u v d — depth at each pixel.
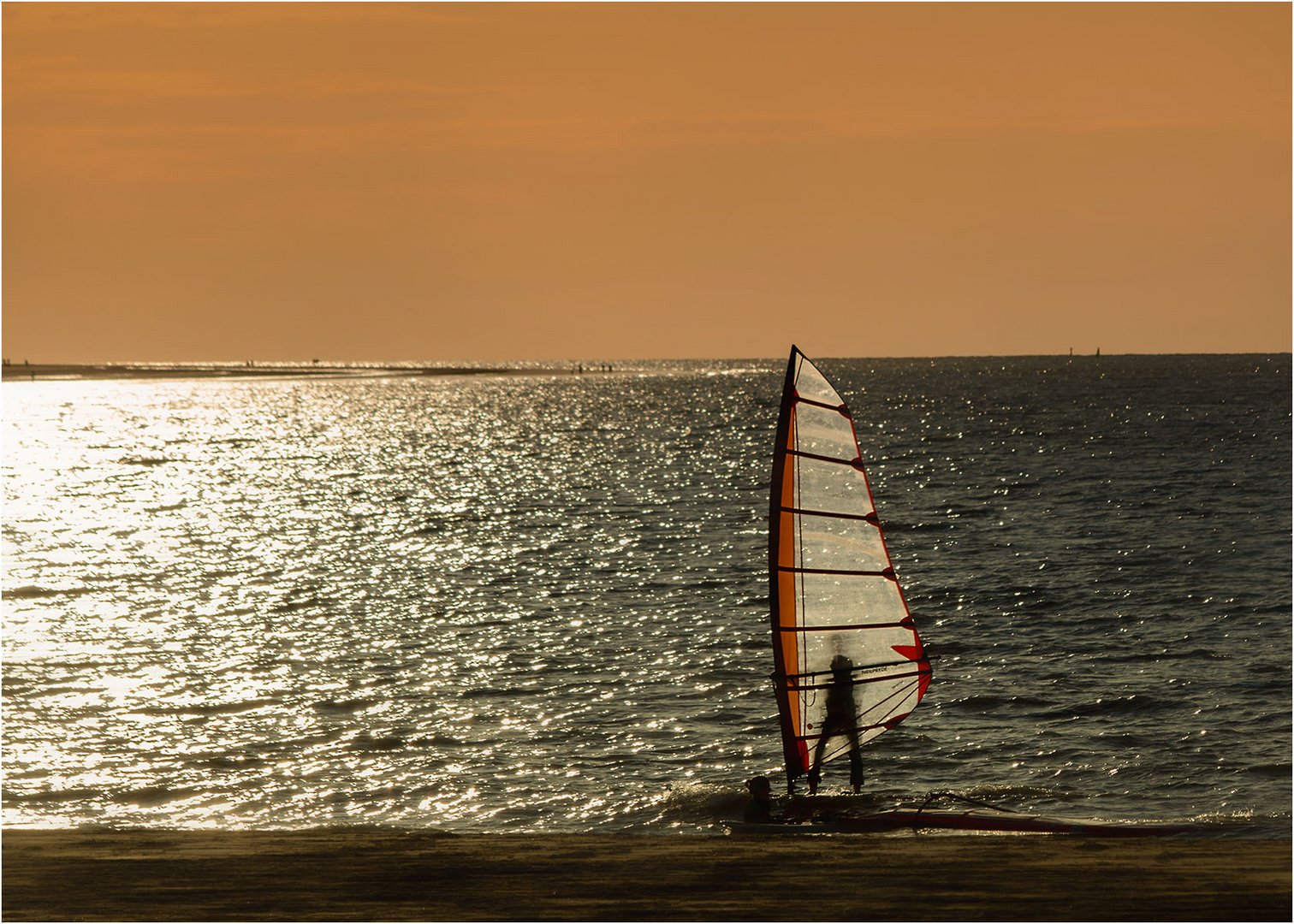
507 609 123.94
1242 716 82.38
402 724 83.25
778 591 61.06
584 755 75.94
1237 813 62.78
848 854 42.88
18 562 156.25
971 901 35.25
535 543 171.00
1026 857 41.47
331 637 111.50
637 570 147.50
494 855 43.81
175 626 116.38
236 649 106.44
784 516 61.03
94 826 63.78
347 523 195.62
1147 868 39.22
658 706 87.12
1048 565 147.12
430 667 99.50
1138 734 78.56
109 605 127.50
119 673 97.81
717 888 37.69
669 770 72.50
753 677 94.88
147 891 38.22
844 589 62.19
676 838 48.03
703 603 125.94
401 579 142.75
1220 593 127.56
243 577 145.25
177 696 90.50
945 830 56.88
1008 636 109.38
